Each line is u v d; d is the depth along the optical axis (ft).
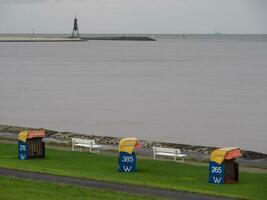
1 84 444.96
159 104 328.29
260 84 436.35
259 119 271.90
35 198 74.49
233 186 95.66
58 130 236.22
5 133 199.93
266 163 134.10
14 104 329.52
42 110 305.12
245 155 153.58
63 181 88.99
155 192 83.35
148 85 435.12
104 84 444.14
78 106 320.91
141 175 105.09
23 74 537.24
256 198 84.23
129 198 77.51
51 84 445.78
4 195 75.56
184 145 180.86
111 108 311.88
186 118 275.18
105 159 127.44
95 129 240.32
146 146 177.27
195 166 120.16
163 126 249.96
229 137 223.10
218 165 98.27
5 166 103.55
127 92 391.04
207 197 81.15
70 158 128.06
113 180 92.73
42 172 96.63
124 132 232.32
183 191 84.79
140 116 280.72
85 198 76.07
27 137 123.75
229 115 284.82
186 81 463.42
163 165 120.37
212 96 364.79
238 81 460.96
